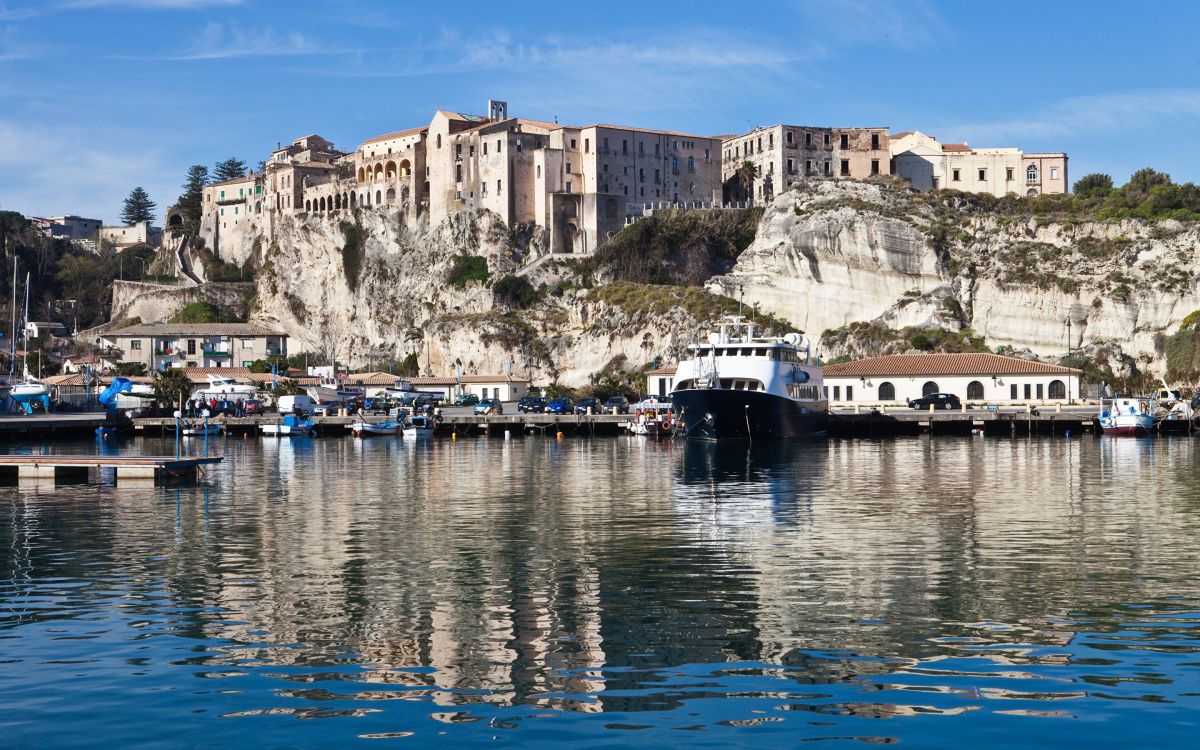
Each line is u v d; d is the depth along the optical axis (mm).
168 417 143625
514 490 66625
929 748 23000
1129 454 90625
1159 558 40844
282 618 32969
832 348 167750
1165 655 28484
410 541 46469
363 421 132750
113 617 33156
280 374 187875
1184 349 144875
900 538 46031
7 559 42406
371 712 25125
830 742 23281
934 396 132750
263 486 69438
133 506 58219
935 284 169125
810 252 177000
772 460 87688
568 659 28797
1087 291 156750
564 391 176125
